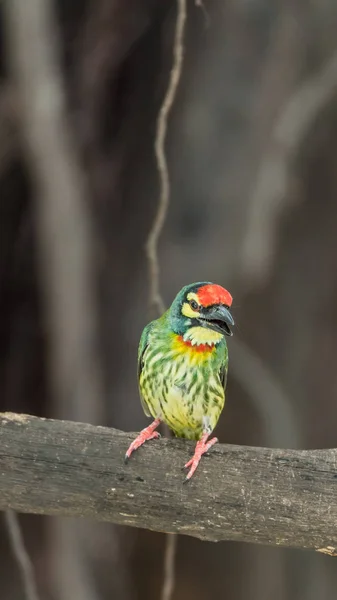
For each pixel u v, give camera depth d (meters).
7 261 15.60
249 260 12.94
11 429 7.13
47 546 15.11
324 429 15.26
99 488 7.08
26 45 12.53
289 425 13.54
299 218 14.89
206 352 8.06
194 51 13.48
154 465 7.14
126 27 13.91
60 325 13.41
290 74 13.13
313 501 7.01
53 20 12.88
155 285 9.62
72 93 14.05
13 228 15.45
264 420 13.72
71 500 7.11
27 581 9.45
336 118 14.47
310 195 14.89
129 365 14.27
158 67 14.22
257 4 13.06
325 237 15.05
